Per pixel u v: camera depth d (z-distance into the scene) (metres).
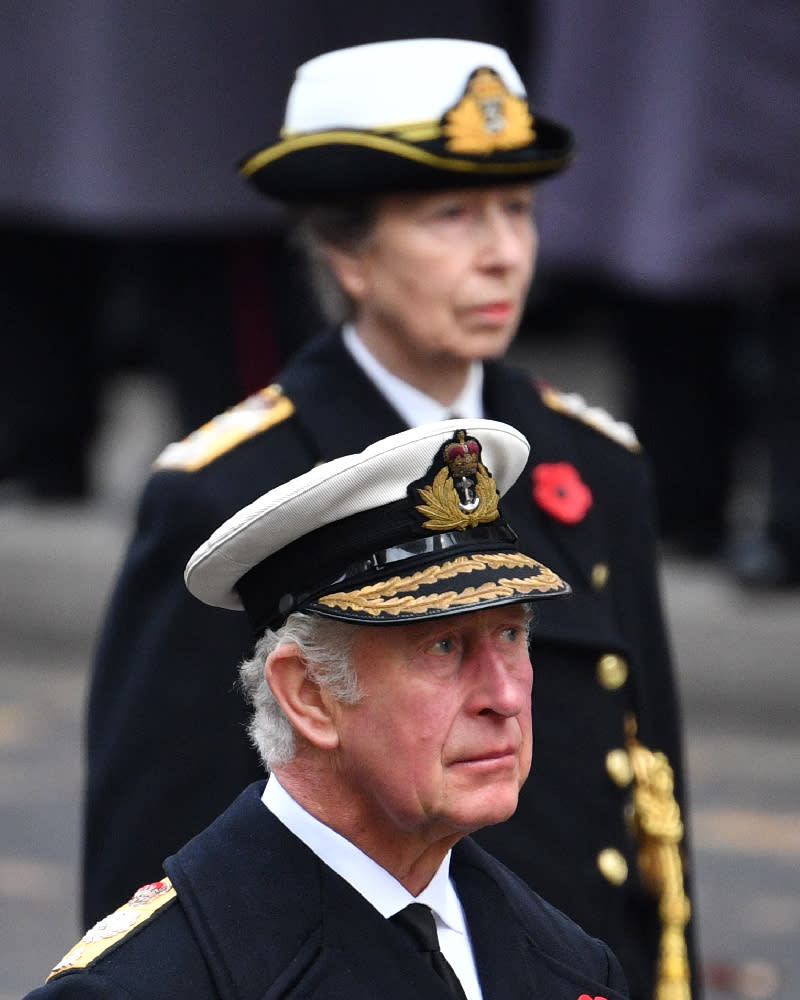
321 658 7.82
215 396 30.12
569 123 26.17
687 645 27.41
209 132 28.16
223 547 8.09
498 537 8.18
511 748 7.80
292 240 12.13
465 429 8.05
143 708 10.99
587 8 25.80
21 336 34.00
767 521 28.47
